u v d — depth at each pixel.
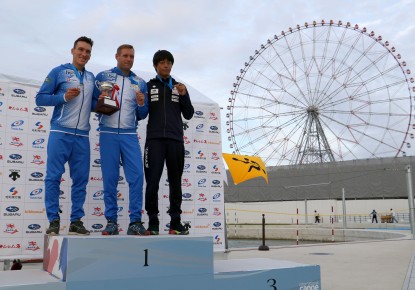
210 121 7.07
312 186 49.66
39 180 5.68
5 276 3.60
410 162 45.41
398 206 42.16
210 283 3.83
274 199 51.44
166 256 3.63
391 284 6.95
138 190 4.59
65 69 4.56
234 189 53.31
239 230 35.59
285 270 4.45
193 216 6.73
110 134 4.66
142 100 4.60
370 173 47.03
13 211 5.50
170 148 4.77
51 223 4.23
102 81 4.70
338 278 7.69
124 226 6.02
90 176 5.89
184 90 4.81
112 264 3.39
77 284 3.25
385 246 15.70
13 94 5.66
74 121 4.49
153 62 4.99
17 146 5.61
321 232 29.97
